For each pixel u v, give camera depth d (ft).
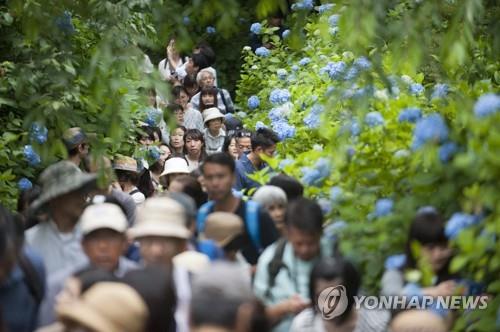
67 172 43.24
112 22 44.93
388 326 34.88
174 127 43.34
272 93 70.33
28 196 51.34
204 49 97.55
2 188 62.64
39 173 65.57
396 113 45.39
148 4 48.65
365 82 41.06
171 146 82.07
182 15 42.57
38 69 57.93
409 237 37.11
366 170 43.42
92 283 31.99
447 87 45.21
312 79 71.31
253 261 44.42
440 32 43.04
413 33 39.63
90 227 38.50
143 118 70.33
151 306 31.30
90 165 54.19
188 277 37.91
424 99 50.03
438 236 36.81
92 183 43.75
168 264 38.47
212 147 89.20
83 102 57.41
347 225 41.04
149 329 31.40
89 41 60.29
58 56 57.36
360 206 42.37
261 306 28.37
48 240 42.60
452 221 35.78
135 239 41.57
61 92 56.90
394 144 43.42
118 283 30.99
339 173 44.04
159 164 75.25
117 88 43.27
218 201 45.44
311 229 39.27
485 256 35.83
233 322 27.58
